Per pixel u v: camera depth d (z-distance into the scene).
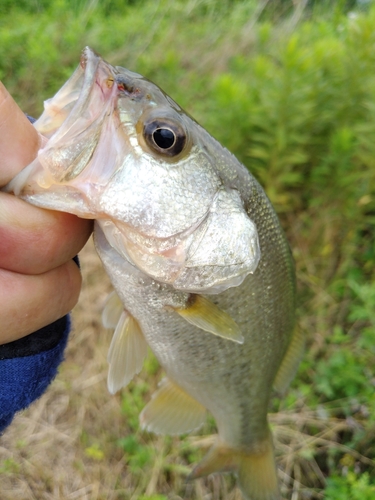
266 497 0.16
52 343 0.11
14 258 0.08
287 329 0.14
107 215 0.09
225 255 0.10
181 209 0.10
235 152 0.27
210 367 0.13
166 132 0.09
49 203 0.08
